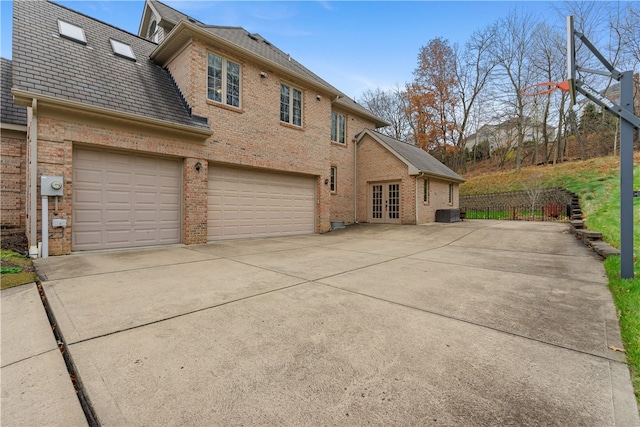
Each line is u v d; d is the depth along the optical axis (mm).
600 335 2771
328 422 1671
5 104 8430
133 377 2086
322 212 12258
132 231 7617
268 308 3457
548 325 3004
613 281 4367
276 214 10844
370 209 15492
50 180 6195
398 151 14453
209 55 8875
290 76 10875
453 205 17906
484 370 2197
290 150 10992
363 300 3770
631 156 4316
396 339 2693
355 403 1830
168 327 2918
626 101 4375
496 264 6023
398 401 1850
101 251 7055
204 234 8625
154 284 4430
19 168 8531
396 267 5750
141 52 9586
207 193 8820
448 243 9039
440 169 16734
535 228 11484
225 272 5242
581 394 1919
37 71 6387
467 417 1716
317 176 12203
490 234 10414
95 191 7062
